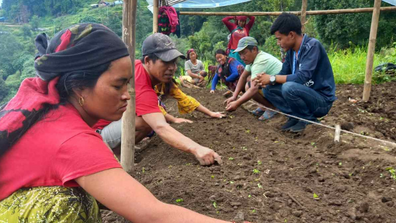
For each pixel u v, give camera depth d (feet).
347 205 8.04
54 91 4.52
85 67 4.35
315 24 66.23
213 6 30.09
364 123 15.10
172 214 4.33
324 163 10.46
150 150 12.40
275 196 8.21
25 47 285.02
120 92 4.68
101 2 338.13
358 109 17.56
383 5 51.96
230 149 11.22
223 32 145.79
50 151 4.31
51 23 354.13
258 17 119.44
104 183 4.25
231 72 19.84
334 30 62.28
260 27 115.44
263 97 16.49
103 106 4.65
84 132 4.44
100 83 4.48
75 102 4.65
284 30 13.15
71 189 4.58
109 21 184.96
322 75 13.50
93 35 4.36
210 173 9.34
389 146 11.55
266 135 12.80
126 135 9.93
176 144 9.89
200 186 8.48
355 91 21.13
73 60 4.33
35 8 396.78
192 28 187.01
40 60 4.36
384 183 9.16
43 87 4.58
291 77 13.23
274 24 13.38
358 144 11.71
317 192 8.65
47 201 4.46
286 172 9.62
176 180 8.84
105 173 4.26
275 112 15.58
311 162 10.25
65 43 4.38
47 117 4.47
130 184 4.33
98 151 4.34
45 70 4.37
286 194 8.30
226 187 8.57
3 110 4.61
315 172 9.71
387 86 21.66
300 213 7.47
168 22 20.85
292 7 117.19
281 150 11.25
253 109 17.10
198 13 22.85
